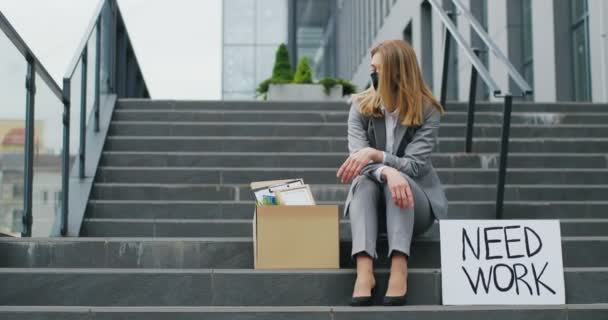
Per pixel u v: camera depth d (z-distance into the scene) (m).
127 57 9.31
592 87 8.66
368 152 3.36
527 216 5.11
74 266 3.66
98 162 5.89
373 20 22.47
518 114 7.11
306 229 3.49
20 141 4.16
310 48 28.84
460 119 7.05
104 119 6.77
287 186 3.68
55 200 4.84
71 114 5.28
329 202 5.07
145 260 3.68
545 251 3.41
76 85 5.48
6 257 3.65
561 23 9.63
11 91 3.96
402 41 3.58
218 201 5.29
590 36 8.74
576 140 6.40
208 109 7.51
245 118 7.13
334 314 3.12
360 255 3.26
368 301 3.18
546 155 6.05
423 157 3.47
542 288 3.37
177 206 5.18
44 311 3.07
